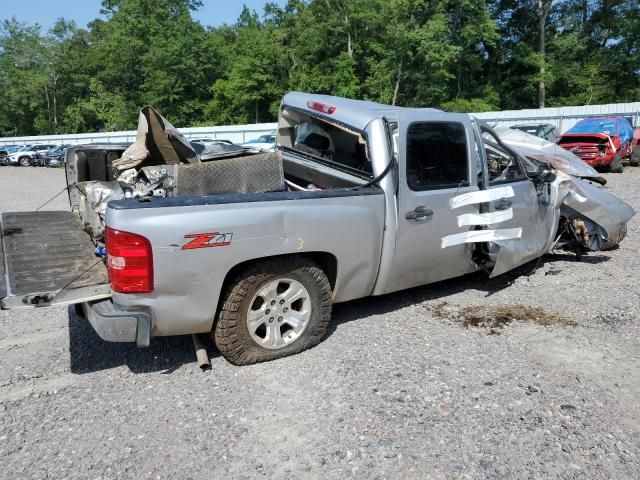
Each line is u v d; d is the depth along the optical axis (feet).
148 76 178.60
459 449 9.44
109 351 13.56
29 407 10.92
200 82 171.01
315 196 12.55
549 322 15.07
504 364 12.53
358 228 13.24
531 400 10.96
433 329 14.62
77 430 10.09
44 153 115.55
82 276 11.75
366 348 13.39
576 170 22.48
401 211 14.03
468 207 15.58
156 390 11.50
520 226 17.34
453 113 15.57
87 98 228.02
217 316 12.01
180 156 14.32
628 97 125.80
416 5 118.11
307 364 12.55
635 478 8.71
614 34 130.21
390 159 13.79
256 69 149.48
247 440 9.73
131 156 14.20
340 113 14.67
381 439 9.72
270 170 12.76
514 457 9.22
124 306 10.77
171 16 188.55
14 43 237.25
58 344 14.15
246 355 12.33
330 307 13.34
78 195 16.62
